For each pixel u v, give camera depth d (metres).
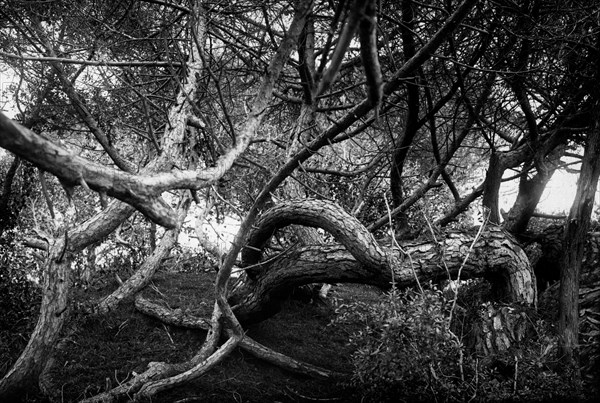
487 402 4.23
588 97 5.71
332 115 8.33
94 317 6.16
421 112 7.56
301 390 5.22
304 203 5.19
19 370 4.41
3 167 8.66
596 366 4.82
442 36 3.98
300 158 4.66
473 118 6.18
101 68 5.71
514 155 6.03
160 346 5.88
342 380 5.43
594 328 5.16
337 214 5.02
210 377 5.28
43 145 1.47
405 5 5.20
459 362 4.37
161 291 7.37
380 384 4.36
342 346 6.41
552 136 5.72
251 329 6.35
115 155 6.28
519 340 4.78
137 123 7.52
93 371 5.26
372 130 9.38
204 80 5.84
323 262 5.25
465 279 5.29
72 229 4.75
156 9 6.48
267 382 5.34
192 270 9.48
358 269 5.17
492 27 5.14
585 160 5.01
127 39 5.53
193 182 2.10
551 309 5.38
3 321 5.97
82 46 5.66
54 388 4.83
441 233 5.30
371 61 1.49
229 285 7.50
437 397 4.29
